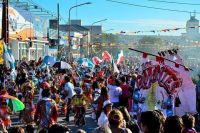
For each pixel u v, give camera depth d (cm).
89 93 1841
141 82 931
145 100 921
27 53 4303
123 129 679
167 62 910
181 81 903
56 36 5503
